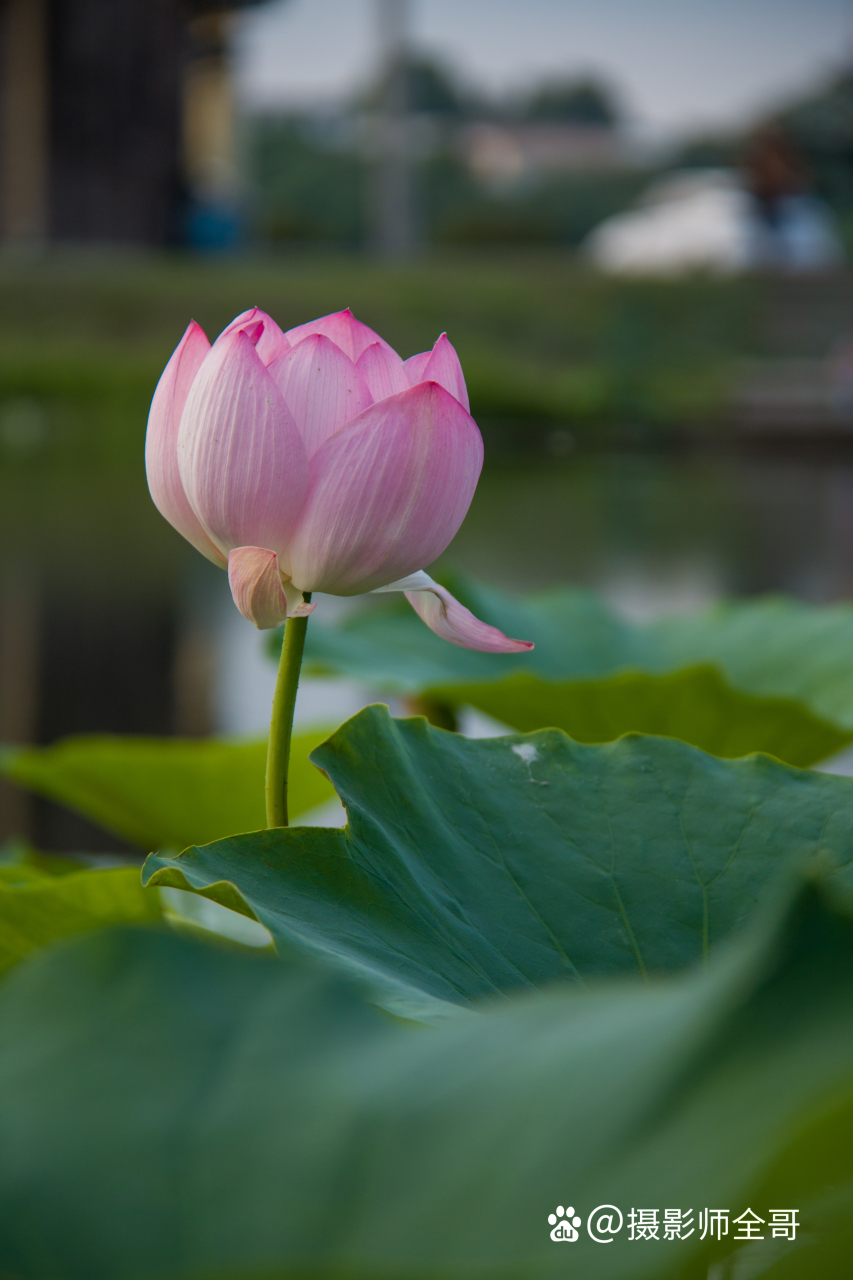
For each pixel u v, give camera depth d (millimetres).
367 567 1434
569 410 20422
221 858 1457
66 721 5406
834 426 19828
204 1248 1127
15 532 11383
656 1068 1024
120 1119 1221
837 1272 1223
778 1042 965
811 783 1569
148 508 13211
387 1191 1092
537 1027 1211
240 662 6664
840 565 9461
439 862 1510
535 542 10688
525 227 37250
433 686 2180
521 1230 985
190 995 1245
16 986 1259
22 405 18828
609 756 1580
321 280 22188
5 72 21750
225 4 23828
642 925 1502
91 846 4125
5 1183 1215
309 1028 1233
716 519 12281
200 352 1452
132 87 22891
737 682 2650
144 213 23828
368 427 1415
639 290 22484
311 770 2260
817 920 1021
